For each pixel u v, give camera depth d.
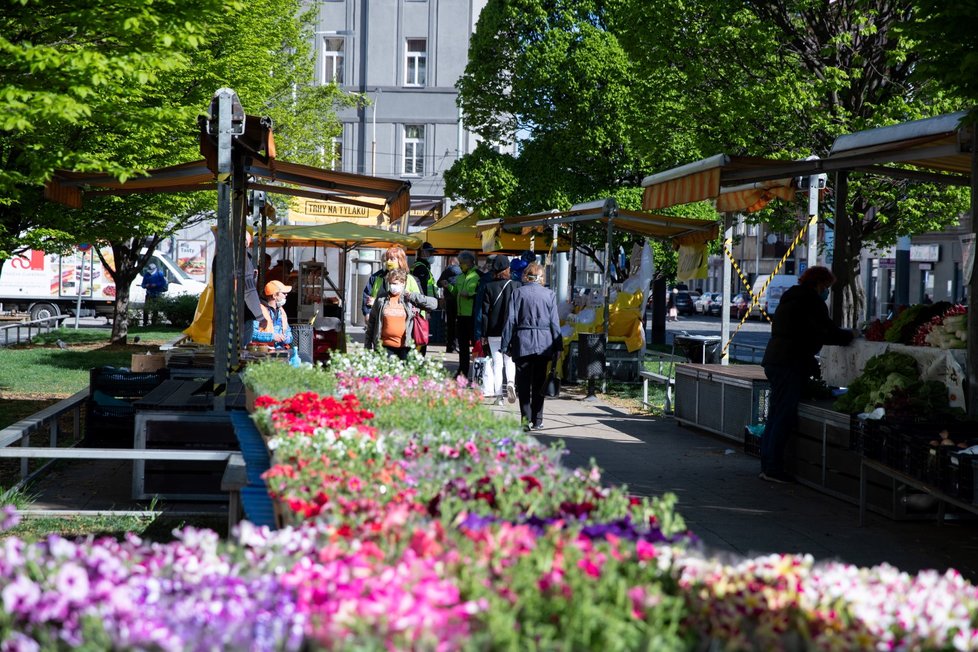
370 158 50.75
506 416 6.68
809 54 18.78
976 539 7.98
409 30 50.56
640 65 19.75
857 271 19.47
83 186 12.12
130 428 10.48
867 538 7.93
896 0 17.67
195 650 2.66
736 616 2.89
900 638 3.05
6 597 2.97
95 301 37.62
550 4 31.34
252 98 18.88
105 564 3.28
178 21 9.13
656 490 9.58
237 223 10.40
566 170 31.44
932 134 9.20
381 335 12.97
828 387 10.42
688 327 50.47
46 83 8.74
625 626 2.68
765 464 10.16
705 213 28.75
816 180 13.62
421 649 2.53
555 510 3.95
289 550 3.52
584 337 17.36
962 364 8.96
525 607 2.81
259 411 6.92
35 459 10.38
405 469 4.78
